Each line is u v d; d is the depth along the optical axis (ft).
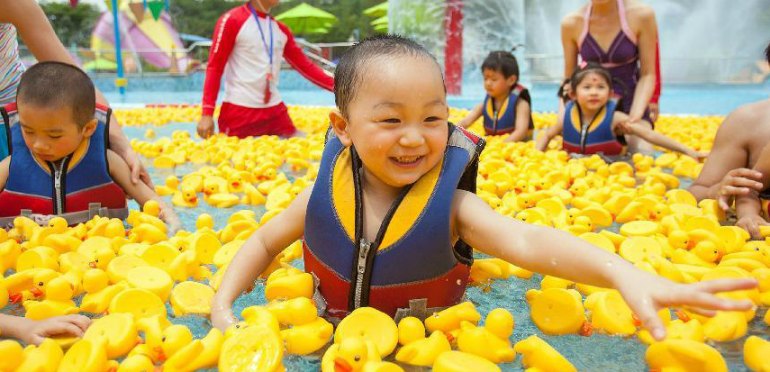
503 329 4.78
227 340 4.64
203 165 13.97
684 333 4.84
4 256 6.80
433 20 35.04
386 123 4.87
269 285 5.61
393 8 36.45
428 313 5.44
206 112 17.92
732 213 9.11
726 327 5.04
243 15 17.99
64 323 5.03
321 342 5.01
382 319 4.99
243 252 6.06
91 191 8.73
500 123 18.75
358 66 5.02
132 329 4.87
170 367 4.48
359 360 4.30
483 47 35.45
